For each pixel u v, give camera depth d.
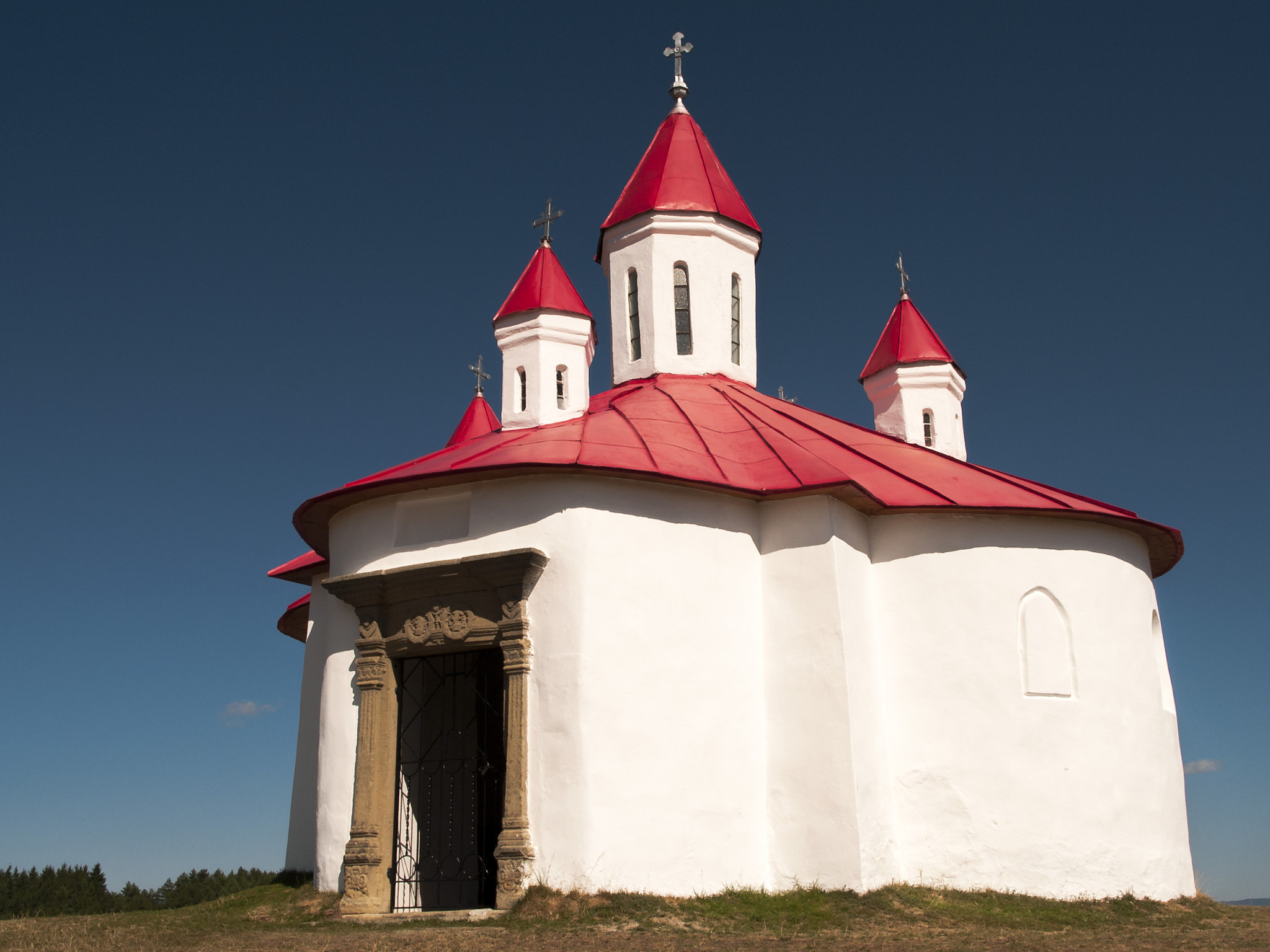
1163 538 17.88
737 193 22.23
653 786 13.95
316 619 20.39
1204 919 14.84
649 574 14.59
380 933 12.50
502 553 14.19
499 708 17.47
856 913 13.42
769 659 15.25
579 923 12.54
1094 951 11.08
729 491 15.35
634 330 21.30
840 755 14.55
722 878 14.15
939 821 15.24
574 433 15.80
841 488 15.20
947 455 19.66
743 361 21.45
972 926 13.24
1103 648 16.36
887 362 22.52
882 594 16.06
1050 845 15.27
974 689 15.64
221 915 14.74
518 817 13.66
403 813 15.24
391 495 15.52
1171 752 17.14
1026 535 16.36
